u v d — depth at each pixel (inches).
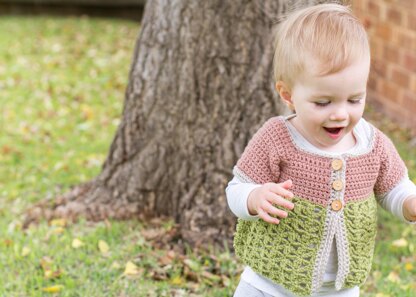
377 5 283.6
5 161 243.6
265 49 158.1
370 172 100.5
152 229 174.9
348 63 90.5
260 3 156.3
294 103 96.3
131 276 154.2
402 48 268.1
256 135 103.7
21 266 161.8
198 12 160.1
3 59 381.1
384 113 284.7
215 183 167.3
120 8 508.4
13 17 494.0
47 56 389.4
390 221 190.4
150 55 170.9
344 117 92.3
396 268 162.6
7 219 192.1
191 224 169.0
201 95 164.6
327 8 96.0
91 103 315.3
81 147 257.9
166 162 175.3
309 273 100.7
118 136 183.0
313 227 99.7
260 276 106.1
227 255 160.2
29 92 327.3
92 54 396.8
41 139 267.9
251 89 160.7
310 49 91.8
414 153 241.9
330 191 98.6
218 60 161.0
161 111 171.9
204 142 166.6
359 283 104.1
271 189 94.3
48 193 209.2
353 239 100.7
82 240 171.9
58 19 487.5
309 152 98.9
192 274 154.8
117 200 183.6
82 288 149.7
